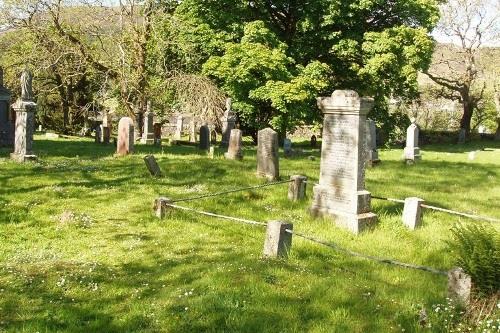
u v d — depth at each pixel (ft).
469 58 168.04
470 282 21.58
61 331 19.84
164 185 51.03
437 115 196.03
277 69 105.50
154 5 119.96
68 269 27.20
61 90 151.84
